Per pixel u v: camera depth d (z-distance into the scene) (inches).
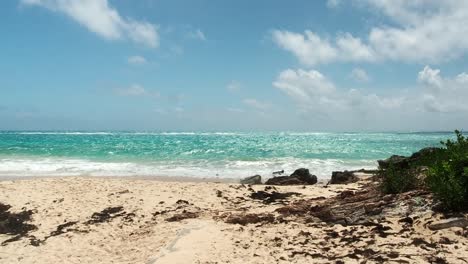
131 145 2297.0
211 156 1659.7
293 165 1395.2
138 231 518.6
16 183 852.0
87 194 740.0
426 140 3722.9
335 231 423.2
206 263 358.9
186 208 620.4
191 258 373.4
